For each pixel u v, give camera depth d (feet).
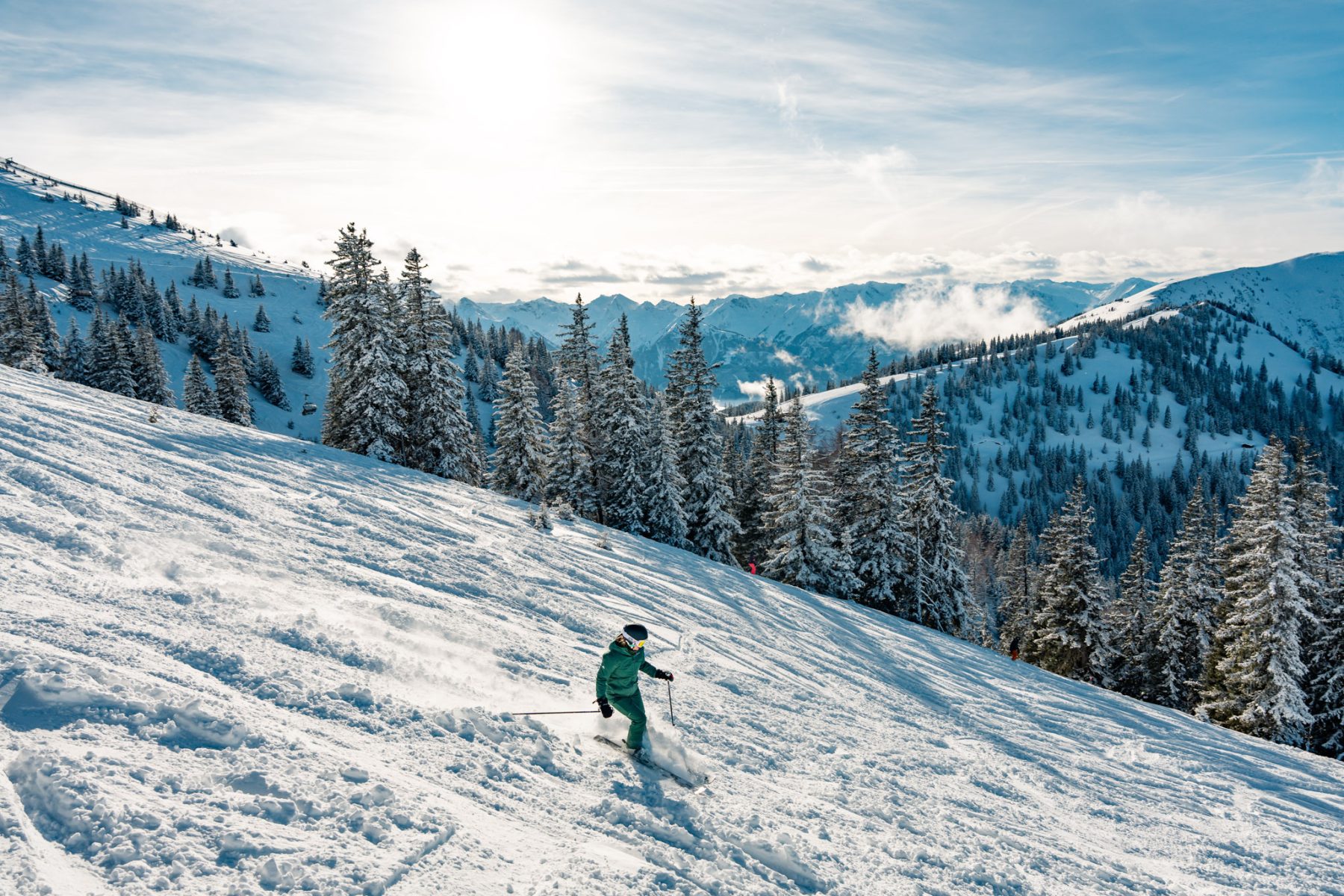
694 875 15.39
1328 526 109.70
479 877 12.96
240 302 545.85
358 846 12.72
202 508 35.24
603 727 22.85
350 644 22.47
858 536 119.03
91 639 17.19
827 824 20.77
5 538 23.39
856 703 40.63
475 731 19.11
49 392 55.16
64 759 12.48
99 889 10.12
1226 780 43.75
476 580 38.45
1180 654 128.26
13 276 182.29
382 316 105.50
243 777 13.60
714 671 36.70
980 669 68.95
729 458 151.94
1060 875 22.34
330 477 56.75
